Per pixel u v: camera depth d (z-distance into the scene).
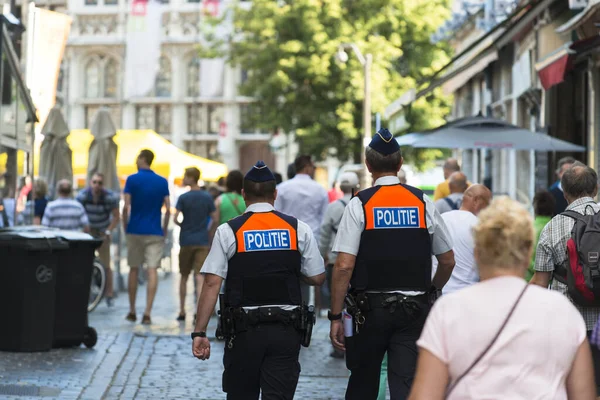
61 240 16.17
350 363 9.35
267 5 62.09
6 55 18.52
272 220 9.08
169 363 15.61
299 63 60.16
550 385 5.15
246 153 123.50
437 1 60.69
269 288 8.94
